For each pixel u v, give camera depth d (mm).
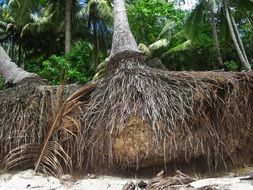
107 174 5473
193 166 5434
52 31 27938
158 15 23812
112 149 5336
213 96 5426
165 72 5695
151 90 5414
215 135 5422
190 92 5406
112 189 4840
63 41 28750
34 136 5672
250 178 4762
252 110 5883
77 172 5520
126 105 5312
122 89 5465
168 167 5402
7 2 26562
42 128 5688
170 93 5410
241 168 5742
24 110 5828
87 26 27062
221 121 5504
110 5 24656
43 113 5762
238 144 5715
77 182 5152
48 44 29219
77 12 24484
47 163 5465
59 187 4977
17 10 24250
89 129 5504
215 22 23844
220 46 24078
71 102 5582
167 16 24141
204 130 5391
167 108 5285
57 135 5602
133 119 5266
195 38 22516
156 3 23828
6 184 5031
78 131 5520
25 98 5953
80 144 5500
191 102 5328
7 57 7789
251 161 5953
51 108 5801
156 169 5402
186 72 5738
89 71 20203
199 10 22094
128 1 26000
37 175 5348
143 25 24172
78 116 5574
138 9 23719
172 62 24609
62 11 24125
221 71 5973
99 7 24266
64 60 17000
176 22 24516
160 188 4621
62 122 5574
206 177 5367
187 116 5281
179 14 24875
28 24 26594
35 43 29141
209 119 5457
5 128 5758
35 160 5621
